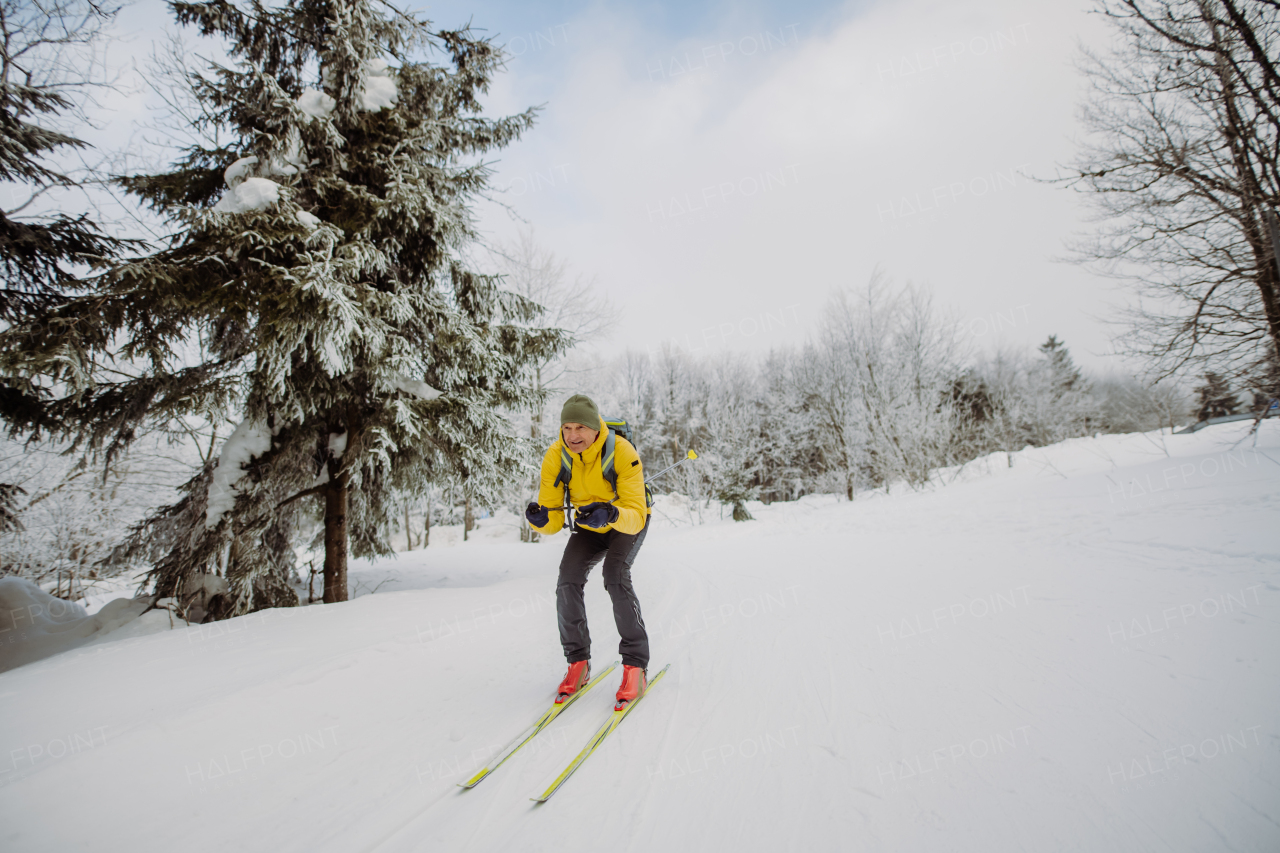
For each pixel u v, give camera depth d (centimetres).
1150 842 126
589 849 143
